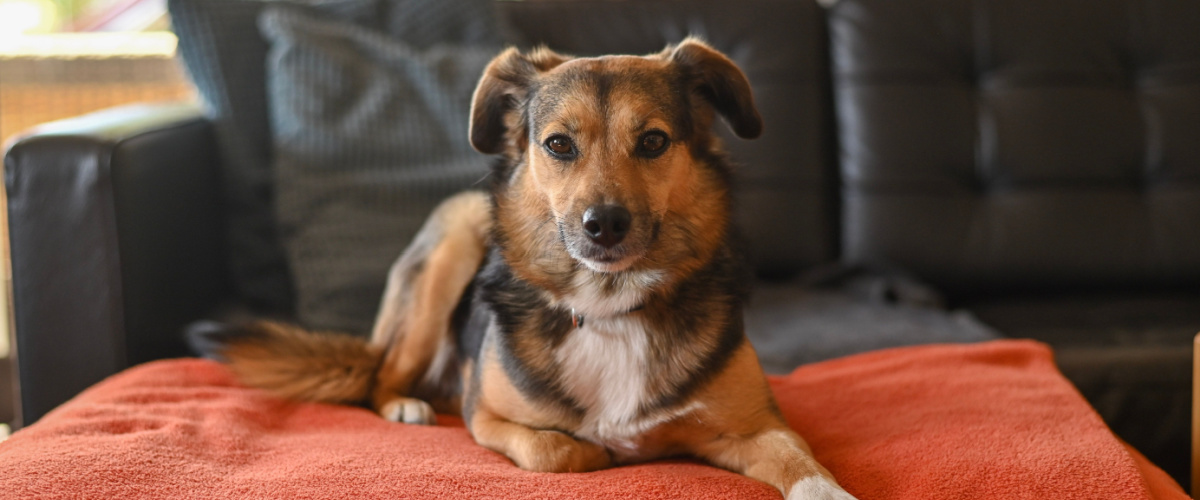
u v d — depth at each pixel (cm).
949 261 236
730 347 141
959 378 165
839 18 259
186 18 237
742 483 123
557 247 143
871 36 251
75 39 310
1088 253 232
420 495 117
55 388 182
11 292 183
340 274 219
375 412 178
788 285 241
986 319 217
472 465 128
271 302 235
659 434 141
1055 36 246
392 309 185
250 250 235
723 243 150
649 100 140
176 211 207
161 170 200
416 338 179
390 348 182
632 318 140
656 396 138
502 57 157
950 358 177
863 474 130
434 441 144
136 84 303
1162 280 233
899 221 238
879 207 239
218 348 175
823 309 217
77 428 141
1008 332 207
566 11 265
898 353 183
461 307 182
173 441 136
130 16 343
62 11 344
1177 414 188
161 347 196
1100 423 143
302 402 173
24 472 121
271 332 180
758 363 149
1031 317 217
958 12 250
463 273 180
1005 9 249
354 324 218
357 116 230
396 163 230
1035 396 155
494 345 148
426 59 240
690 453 147
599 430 141
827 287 240
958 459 129
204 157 229
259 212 236
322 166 225
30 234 178
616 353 139
